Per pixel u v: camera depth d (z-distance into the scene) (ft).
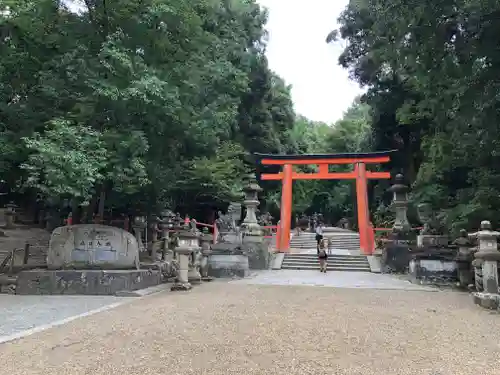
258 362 17.35
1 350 19.16
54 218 79.97
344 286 45.27
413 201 73.77
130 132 38.96
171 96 38.17
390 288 43.98
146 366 16.79
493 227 45.44
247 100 108.78
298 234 102.06
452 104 43.27
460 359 18.20
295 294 38.06
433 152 63.52
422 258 49.03
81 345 19.95
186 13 41.60
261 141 110.83
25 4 36.91
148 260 51.93
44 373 16.03
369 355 18.63
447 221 52.60
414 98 86.07
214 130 48.19
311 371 16.29
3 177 44.32
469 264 45.01
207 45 47.03
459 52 36.96
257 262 66.95
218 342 20.39
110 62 38.09
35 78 42.45
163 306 31.04
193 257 47.24
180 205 95.09
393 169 104.37
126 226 63.52
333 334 22.29
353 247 86.84
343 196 164.35
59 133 35.09
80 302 33.88
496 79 36.29
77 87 40.47
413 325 25.08
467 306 32.45
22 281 39.17
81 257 40.65
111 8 40.68
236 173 92.32
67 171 34.04
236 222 79.51
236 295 37.22
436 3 34.53
